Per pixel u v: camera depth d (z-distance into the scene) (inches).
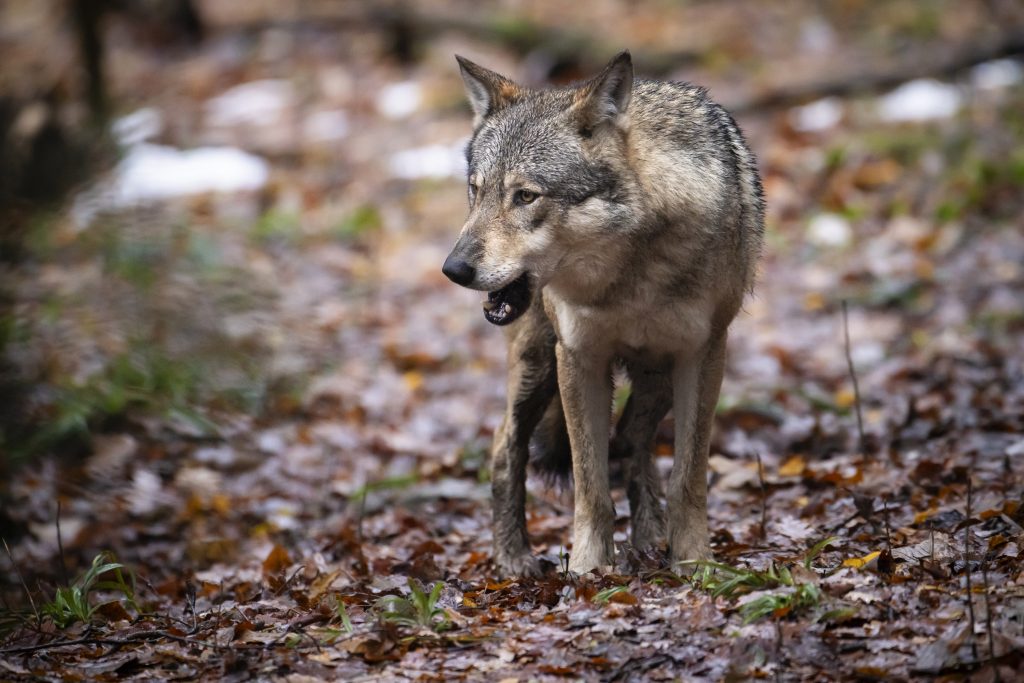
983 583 270.5
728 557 320.2
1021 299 570.6
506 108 326.6
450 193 788.0
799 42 1019.3
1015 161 712.4
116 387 517.0
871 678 233.1
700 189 304.5
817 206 717.3
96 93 921.5
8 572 394.3
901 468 393.1
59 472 467.2
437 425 520.4
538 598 300.0
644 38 1032.8
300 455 491.5
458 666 257.0
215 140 910.4
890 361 531.5
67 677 258.7
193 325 573.6
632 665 249.8
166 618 302.0
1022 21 1015.0
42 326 562.9
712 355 318.0
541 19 1107.9
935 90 853.2
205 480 469.1
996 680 222.8
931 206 689.0
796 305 611.5
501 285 300.0
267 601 321.1
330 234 741.3
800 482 401.1
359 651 265.4
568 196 301.6
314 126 930.7
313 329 608.7
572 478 371.9
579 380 321.4
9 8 1306.6
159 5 1168.8
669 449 462.6
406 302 653.9
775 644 247.4
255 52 1115.3
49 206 668.7
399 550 387.2
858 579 278.1
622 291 308.0
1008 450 394.3
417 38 1048.8
